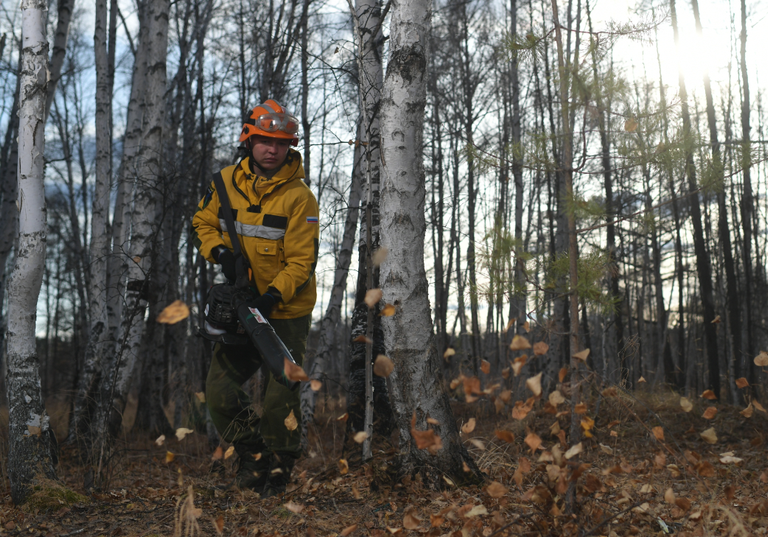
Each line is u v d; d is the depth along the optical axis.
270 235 3.15
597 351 15.05
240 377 3.30
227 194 3.20
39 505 2.98
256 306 2.99
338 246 9.70
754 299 17.88
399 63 3.27
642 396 7.88
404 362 3.19
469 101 14.70
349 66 5.62
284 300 3.09
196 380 12.92
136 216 6.05
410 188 3.24
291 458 3.32
